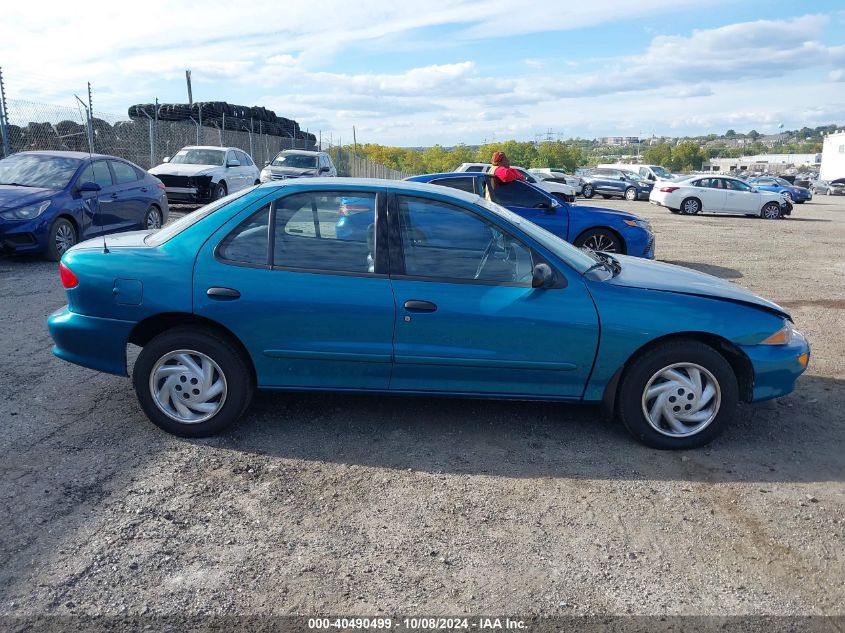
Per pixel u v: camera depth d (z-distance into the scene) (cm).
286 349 423
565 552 327
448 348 424
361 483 386
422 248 430
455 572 309
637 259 540
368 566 311
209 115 2692
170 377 428
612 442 451
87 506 351
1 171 1048
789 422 494
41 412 466
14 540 320
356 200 433
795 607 293
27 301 766
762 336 436
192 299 418
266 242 428
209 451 418
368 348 424
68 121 1619
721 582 308
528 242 434
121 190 1139
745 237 1761
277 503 362
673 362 430
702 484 398
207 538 328
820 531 351
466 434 455
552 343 425
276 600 287
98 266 426
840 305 896
